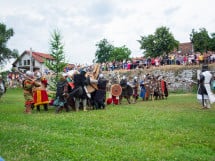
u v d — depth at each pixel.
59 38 19.17
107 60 80.88
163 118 13.17
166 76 37.00
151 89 24.00
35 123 11.96
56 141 9.09
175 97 27.22
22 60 77.75
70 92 16.09
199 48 47.12
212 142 9.22
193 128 11.09
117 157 7.61
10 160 7.48
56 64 18.97
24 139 9.20
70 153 7.88
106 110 16.27
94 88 16.91
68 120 12.56
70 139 9.27
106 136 9.95
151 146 8.73
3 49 74.56
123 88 20.77
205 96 17.16
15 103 22.16
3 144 8.79
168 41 51.69
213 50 47.44
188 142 9.21
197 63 36.84
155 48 52.19
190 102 21.34
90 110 16.45
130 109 16.70
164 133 10.23
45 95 16.36
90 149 8.26
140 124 11.79
